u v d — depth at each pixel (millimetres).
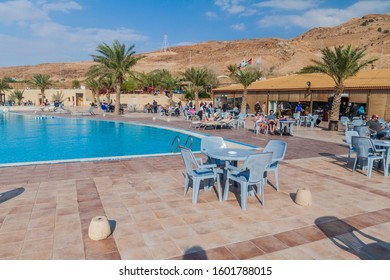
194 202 5391
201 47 167375
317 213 5043
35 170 7633
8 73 114250
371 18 175625
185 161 5621
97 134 17812
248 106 29266
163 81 45844
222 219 4742
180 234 4219
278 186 6465
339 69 17828
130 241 4008
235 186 6395
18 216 4742
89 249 3793
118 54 27812
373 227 4535
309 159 9492
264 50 122500
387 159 7504
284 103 28172
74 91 49844
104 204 5305
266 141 13281
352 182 6930
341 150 11164
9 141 15312
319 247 3926
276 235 4227
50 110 35656
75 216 4766
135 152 12477
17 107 39438
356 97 22656
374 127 11078
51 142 15055
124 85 51531
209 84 48094
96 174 7297
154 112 34469
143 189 6160
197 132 16594
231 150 6258
